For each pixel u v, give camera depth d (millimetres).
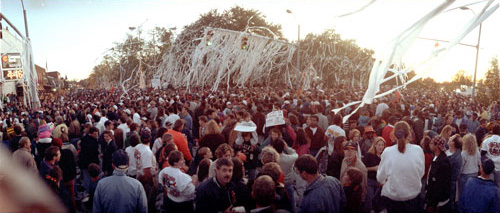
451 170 5035
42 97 33406
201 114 11328
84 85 91312
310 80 38500
